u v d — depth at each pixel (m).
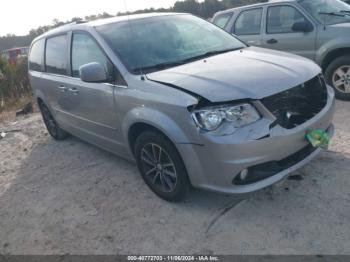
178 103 3.05
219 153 2.89
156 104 3.25
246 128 2.88
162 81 3.32
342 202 3.22
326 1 6.37
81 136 5.14
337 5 6.36
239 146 2.83
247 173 2.96
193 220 3.33
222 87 3.01
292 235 2.93
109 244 3.23
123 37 4.04
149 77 3.47
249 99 2.91
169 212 3.51
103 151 5.29
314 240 2.85
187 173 3.29
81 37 4.41
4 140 6.70
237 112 2.89
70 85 4.64
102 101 4.03
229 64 3.50
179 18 4.62
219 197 3.59
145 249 3.08
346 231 2.88
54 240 3.44
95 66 3.66
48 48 5.38
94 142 4.84
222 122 2.89
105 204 3.87
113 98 3.81
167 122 3.17
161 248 3.06
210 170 3.03
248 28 6.95
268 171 3.02
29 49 6.31
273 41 6.49
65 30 4.86
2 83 11.62
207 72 3.31
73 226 3.59
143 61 3.77
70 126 5.27
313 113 3.29
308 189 3.47
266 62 3.49
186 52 3.99
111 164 4.80
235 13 7.18
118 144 4.16
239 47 4.28
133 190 4.04
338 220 3.01
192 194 3.69
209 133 2.91
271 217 3.18
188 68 3.52
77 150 5.54
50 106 5.63
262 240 2.94
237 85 3.01
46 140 6.30
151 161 3.67
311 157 3.31
